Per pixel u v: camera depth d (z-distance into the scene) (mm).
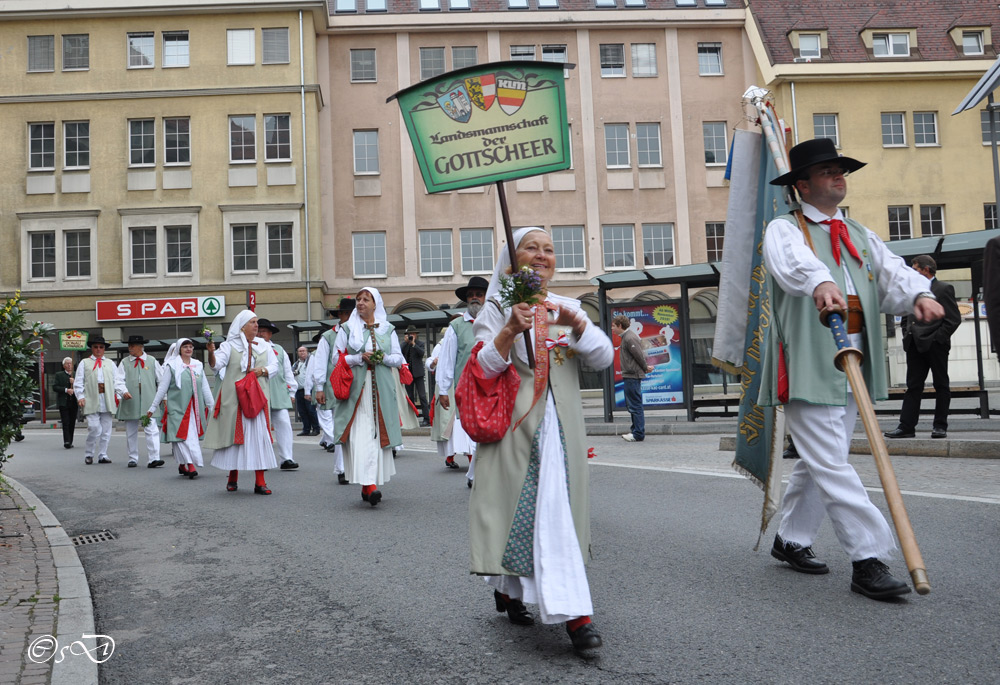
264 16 35031
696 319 32625
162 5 34688
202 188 34719
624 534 6207
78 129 35312
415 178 36188
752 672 3400
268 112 34875
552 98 4266
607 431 16750
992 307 4824
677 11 37250
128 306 34531
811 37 37188
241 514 8180
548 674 3520
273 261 34812
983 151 36969
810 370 4414
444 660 3777
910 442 10148
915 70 36469
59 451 18516
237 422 9648
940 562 4922
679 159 37031
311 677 3672
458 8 37156
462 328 9984
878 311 4605
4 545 6535
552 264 4004
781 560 5078
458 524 7094
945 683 3189
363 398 8312
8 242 34906
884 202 36562
